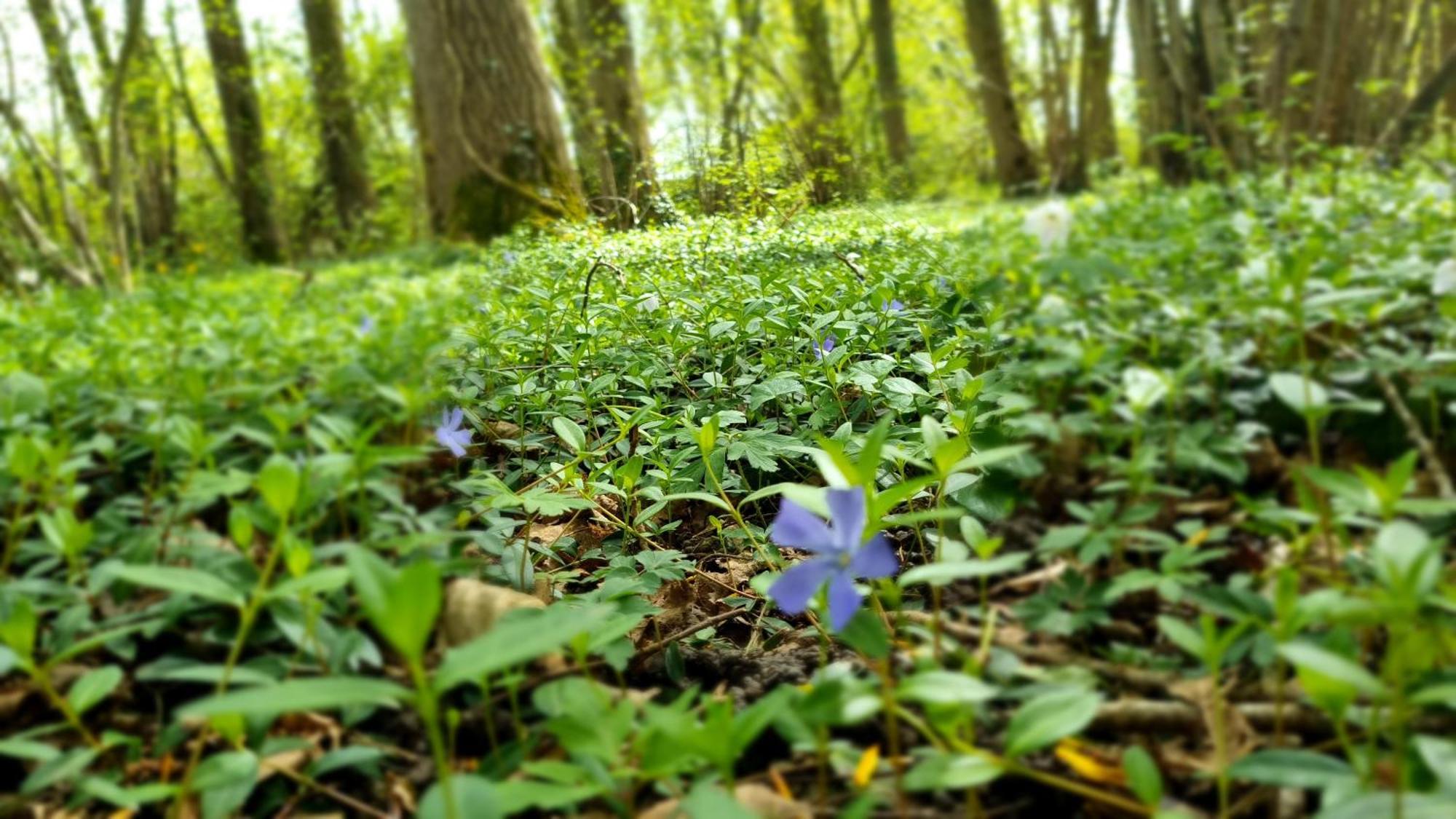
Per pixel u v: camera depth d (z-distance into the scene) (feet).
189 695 6.78
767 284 14.61
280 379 13.84
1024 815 5.33
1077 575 6.61
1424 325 10.09
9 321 23.31
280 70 88.02
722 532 10.18
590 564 10.18
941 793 5.43
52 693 5.55
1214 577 6.89
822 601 6.89
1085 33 65.46
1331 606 4.56
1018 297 13.93
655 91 77.05
